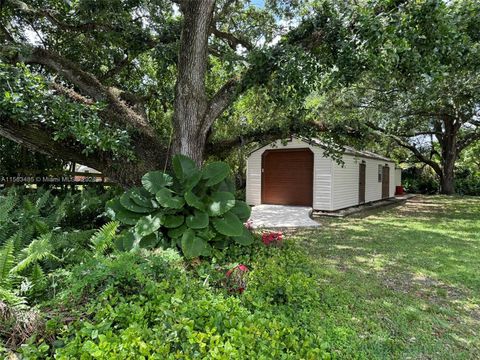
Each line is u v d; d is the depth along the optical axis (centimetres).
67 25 637
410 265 473
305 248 571
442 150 1861
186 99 501
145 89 859
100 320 199
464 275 429
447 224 860
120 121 529
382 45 427
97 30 654
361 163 1295
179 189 456
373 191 1428
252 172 1261
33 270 255
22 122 414
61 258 326
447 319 303
